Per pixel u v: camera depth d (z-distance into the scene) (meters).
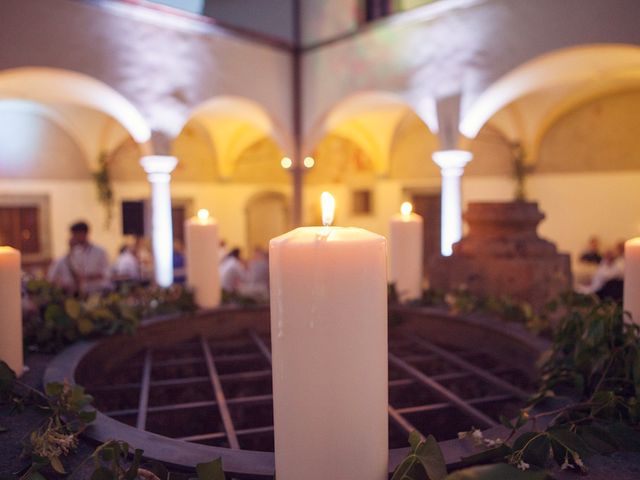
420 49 6.81
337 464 0.83
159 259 7.02
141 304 2.67
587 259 8.81
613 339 1.46
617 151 8.86
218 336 2.75
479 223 3.31
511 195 10.00
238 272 6.50
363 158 11.91
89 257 5.43
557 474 1.04
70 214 10.28
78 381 1.88
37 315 2.28
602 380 1.40
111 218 10.70
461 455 1.12
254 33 7.79
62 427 1.23
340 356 0.82
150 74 6.77
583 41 5.38
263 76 7.98
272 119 8.17
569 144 9.40
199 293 2.81
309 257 0.81
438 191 10.90
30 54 5.74
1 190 9.49
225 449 1.17
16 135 9.60
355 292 0.83
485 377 1.88
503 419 1.17
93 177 10.49
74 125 10.03
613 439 1.11
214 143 11.88
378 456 0.86
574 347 1.62
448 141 6.62
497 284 3.04
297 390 0.83
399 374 2.19
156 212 7.00
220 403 1.66
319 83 8.09
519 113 9.38
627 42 5.10
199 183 11.94
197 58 7.21
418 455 0.89
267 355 2.27
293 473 0.84
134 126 6.92
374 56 7.32
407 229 2.85
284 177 12.80
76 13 6.07
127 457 1.14
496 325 2.30
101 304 2.37
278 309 0.84
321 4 7.99
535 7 5.73
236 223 12.42
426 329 2.60
